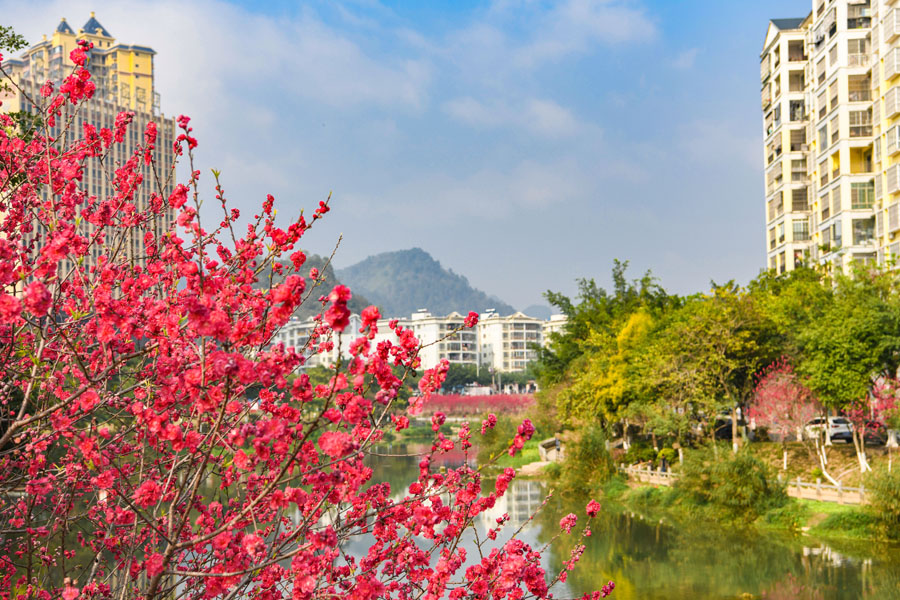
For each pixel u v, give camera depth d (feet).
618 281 203.21
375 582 15.72
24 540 21.07
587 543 89.15
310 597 13.82
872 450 117.29
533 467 172.45
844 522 88.38
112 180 19.95
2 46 39.99
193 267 15.20
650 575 74.59
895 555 77.30
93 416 16.90
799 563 76.59
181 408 17.24
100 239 18.89
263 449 13.58
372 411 14.99
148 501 14.93
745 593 67.41
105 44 474.08
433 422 19.24
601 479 133.80
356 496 17.83
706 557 81.46
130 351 17.53
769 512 97.25
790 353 123.85
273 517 17.84
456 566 18.66
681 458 126.93
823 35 159.33
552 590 69.67
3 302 12.48
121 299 18.02
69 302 18.37
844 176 150.00
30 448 17.70
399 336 17.67
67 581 17.02
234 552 16.35
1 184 19.56
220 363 13.06
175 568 17.34
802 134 180.45
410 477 114.21
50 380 17.81
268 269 18.61
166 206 19.40
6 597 20.03
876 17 143.64
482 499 18.99
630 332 152.25
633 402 143.64
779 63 183.11
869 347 101.86
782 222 181.27
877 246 141.49
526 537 91.91
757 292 140.77
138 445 19.84
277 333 16.88
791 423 111.75
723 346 123.13
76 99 19.60
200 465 15.46
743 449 105.40
